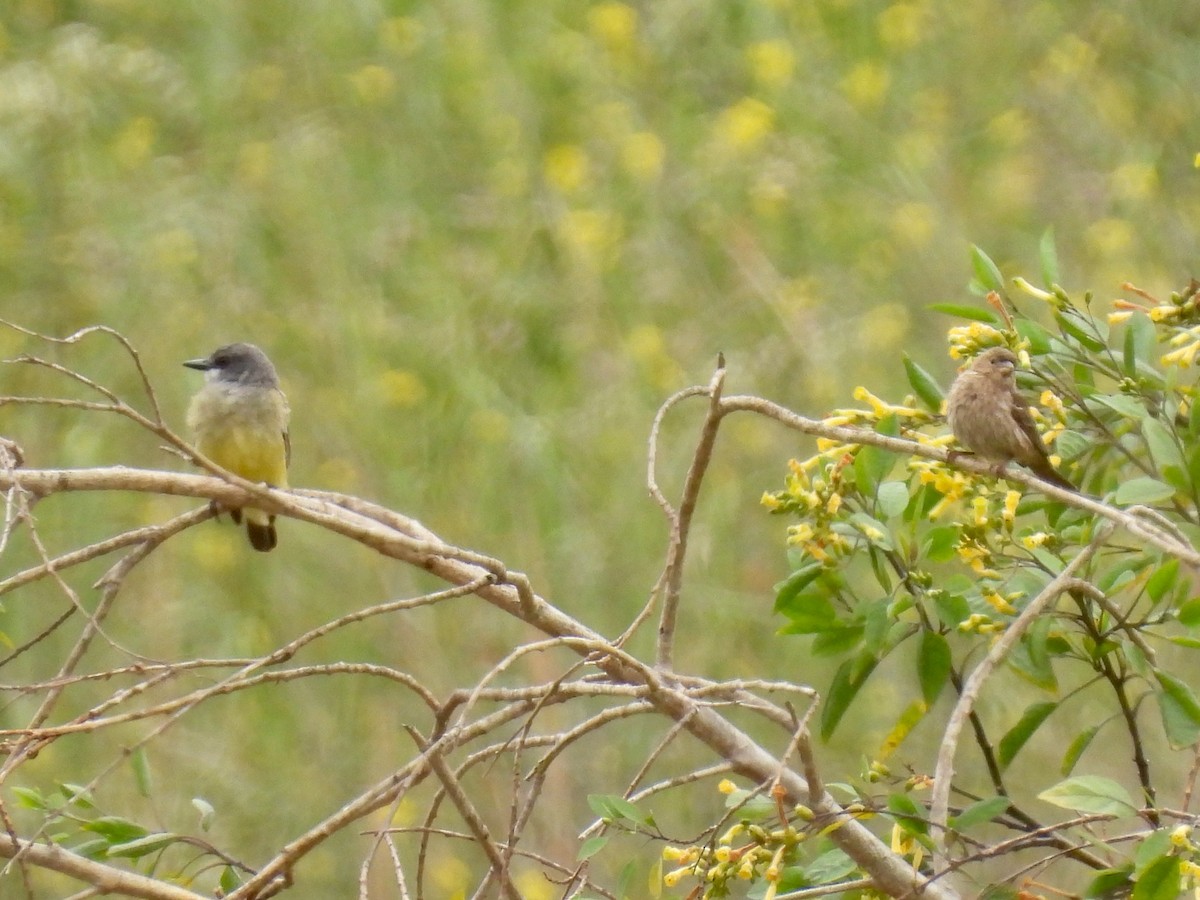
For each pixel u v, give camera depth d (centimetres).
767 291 1402
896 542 723
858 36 1565
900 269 1448
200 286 1426
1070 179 1552
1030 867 611
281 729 1299
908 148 1483
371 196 1444
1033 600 649
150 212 1430
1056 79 1584
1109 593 698
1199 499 639
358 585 1347
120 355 1402
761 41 1520
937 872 636
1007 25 1602
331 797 1275
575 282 1409
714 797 1233
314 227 1423
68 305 1430
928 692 703
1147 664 673
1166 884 567
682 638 1284
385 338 1375
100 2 1577
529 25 1540
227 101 1494
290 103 1515
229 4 1534
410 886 1230
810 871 665
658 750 597
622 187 1464
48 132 1462
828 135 1495
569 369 1384
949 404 764
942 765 580
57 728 541
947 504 725
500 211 1441
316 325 1402
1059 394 777
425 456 1341
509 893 552
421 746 560
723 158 1462
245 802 1258
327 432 1366
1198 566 568
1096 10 1605
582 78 1516
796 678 1270
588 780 1244
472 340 1373
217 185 1457
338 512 704
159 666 564
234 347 1049
